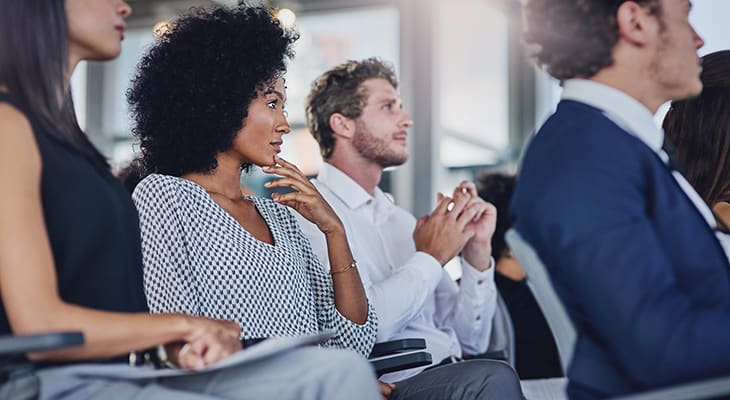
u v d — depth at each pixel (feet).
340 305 8.99
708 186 8.52
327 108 11.22
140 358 6.40
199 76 8.55
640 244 5.34
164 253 7.82
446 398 9.35
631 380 5.44
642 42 5.99
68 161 6.12
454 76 19.80
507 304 11.84
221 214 8.14
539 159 5.82
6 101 5.96
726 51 8.74
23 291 5.64
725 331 5.20
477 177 12.42
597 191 5.47
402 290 10.03
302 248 8.98
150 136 8.73
